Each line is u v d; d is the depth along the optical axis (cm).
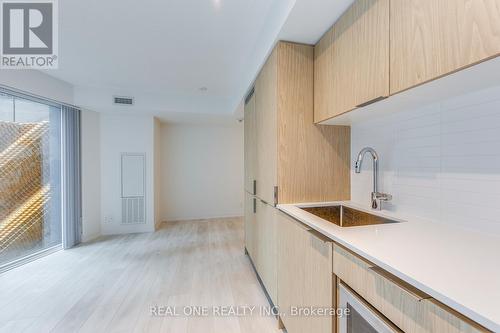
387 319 70
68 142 318
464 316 49
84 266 259
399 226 107
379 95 104
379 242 84
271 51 174
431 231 98
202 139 488
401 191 135
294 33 151
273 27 162
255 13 175
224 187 500
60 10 171
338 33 135
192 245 328
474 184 98
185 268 253
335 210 167
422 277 58
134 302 189
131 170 389
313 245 113
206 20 184
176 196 475
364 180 164
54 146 310
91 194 357
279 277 161
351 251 87
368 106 121
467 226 101
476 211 97
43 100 288
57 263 267
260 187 210
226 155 500
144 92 357
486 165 94
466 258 70
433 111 115
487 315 43
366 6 111
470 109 99
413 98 106
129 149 388
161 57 249
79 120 338
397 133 136
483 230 95
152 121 398
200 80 314
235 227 422
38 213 291
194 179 484
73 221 325
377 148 152
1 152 255
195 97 381
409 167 129
